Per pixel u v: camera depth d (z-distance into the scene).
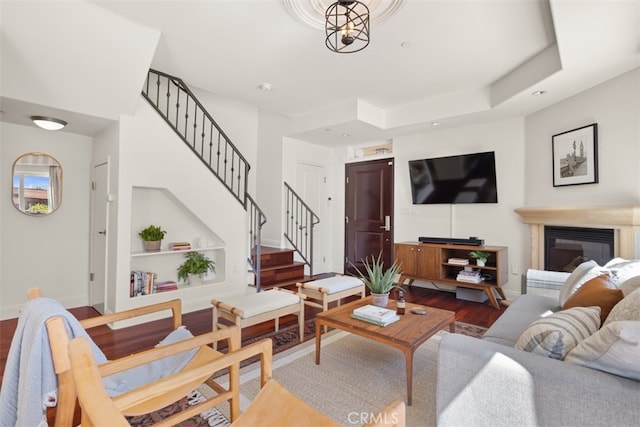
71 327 1.38
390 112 4.62
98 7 2.33
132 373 1.67
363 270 5.75
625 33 2.26
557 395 1.19
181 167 3.74
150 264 3.94
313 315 3.73
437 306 4.05
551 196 3.69
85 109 3.05
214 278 4.32
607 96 3.02
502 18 2.42
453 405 1.43
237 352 1.36
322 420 1.11
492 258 4.18
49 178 3.67
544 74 2.95
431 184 4.83
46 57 2.56
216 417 1.85
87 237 3.95
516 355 1.33
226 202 4.18
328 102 4.30
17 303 3.48
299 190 5.68
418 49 2.89
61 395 1.28
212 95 5.30
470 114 3.96
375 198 5.64
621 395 1.08
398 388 2.13
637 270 2.13
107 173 3.49
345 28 2.18
